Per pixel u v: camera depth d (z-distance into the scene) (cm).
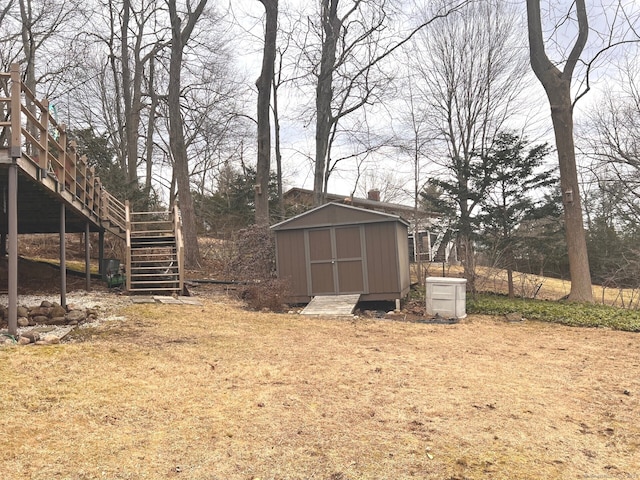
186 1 2003
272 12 1648
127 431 368
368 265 1129
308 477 302
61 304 863
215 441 354
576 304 1142
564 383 523
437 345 723
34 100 730
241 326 825
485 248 1530
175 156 1838
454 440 358
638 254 1509
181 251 1177
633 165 1506
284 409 422
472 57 2045
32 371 496
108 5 2197
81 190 1089
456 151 2117
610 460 331
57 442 344
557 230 1518
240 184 2831
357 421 396
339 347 690
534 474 306
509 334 835
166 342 673
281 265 1183
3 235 1337
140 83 2336
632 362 627
